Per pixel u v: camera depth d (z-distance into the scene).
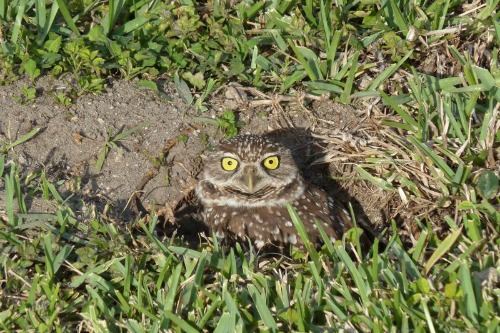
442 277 6.36
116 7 8.73
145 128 8.20
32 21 8.54
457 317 5.92
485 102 8.23
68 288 6.48
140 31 8.61
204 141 8.24
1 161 7.54
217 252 6.85
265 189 7.79
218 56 8.43
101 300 6.22
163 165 8.16
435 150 7.79
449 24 8.83
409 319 5.92
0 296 6.39
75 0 8.75
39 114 8.02
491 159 7.57
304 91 8.43
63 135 8.00
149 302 6.22
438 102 8.03
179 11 8.65
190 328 5.94
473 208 7.01
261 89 8.49
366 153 8.12
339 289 6.23
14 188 7.30
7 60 8.14
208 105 8.38
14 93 8.08
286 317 6.04
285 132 8.38
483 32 8.70
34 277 6.49
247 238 7.61
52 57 8.21
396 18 8.68
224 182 7.83
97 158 8.00
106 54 8.43
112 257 6.73
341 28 8.70
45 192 7.38
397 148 8.01
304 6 8.78
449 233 7.00
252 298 6.22
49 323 6.09
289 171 7.85
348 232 7.03
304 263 6.73
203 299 6.29
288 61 8.51
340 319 5.99
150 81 8.35
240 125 8.34
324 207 7.92
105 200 7.83
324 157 8.29
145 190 8.06
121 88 8.34
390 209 8.02
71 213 7.21
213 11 8.83
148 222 7.61
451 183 7.40
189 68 8.53
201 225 8.26
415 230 7.50
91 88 8.20
